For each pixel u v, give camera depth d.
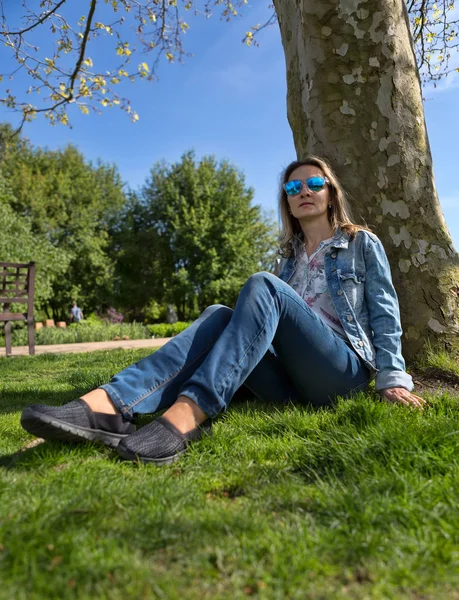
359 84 3.28
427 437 1.83
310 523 1.33
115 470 1.77
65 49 6.71
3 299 8.62
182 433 1.94
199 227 30.48
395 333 2.44
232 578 1.07
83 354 8.06
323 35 3.28
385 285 2.53
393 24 3.26
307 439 2.08
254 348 2.12
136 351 8.11
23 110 7.50
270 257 33.09
